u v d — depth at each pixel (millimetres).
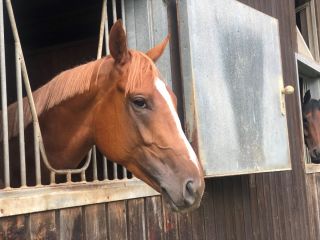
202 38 2303
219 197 2967
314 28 5215
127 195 2141
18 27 3676
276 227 3635
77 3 3191
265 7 3734
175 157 1577
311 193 4512
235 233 3084
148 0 2385
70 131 1868
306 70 4945
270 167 2756
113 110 1711
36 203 1642
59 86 1899
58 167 1910
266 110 2789
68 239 1823
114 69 1714
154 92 1624
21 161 1648
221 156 2320
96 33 3809
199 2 2305
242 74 2590
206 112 2264
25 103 1975
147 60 1688
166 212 2459
